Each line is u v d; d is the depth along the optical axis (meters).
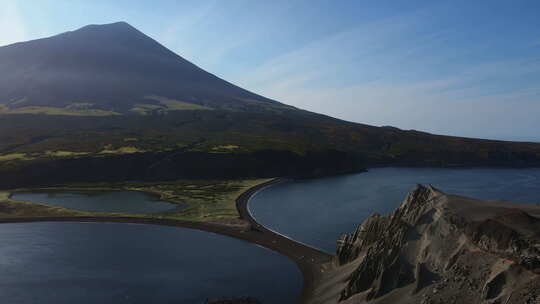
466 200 66.94
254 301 70.75
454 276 52.38
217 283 80.06
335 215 141.25
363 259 71.06
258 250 101.62
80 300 72.56
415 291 54.59
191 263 92.19
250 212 146.12
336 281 72.94
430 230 61.59
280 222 130.62
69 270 87.62
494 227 53.00
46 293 75.44
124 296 74.31
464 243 55.50
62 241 110.19
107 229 123.06
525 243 48.59
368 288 61.69
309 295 72.94
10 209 142.62
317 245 104.38
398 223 68.44
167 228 124.19
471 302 47.97
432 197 69.00
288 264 91.00
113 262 92.81
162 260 94.25
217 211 145.00
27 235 115.88
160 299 73.00
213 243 108.19
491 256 50.94
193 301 72.00
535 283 44.22
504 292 46.12
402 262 60.31
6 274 85.06
